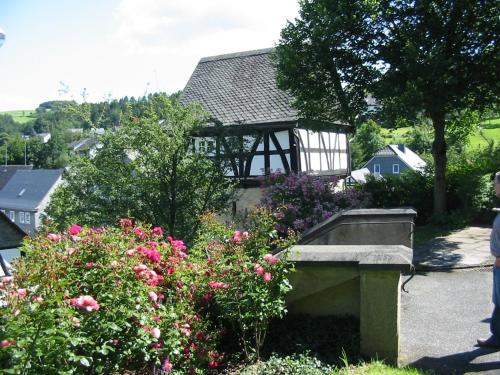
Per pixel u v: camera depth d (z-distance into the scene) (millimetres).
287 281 4203
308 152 17328
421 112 12320
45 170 63594
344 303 4738
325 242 6867
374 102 13977
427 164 15625
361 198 13906
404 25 12352
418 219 14547
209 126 12289
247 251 4359
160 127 11352
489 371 4137
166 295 4086
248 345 4484
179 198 11164
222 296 4113
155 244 4250
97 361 3027
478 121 16109
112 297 3176
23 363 2449
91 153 11750
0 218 17406
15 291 2756
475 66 11695
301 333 4562
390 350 4223
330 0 12688
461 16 11852
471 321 5617
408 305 6391
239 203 16734
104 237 3699
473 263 9094
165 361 3498
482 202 13625
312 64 13266
